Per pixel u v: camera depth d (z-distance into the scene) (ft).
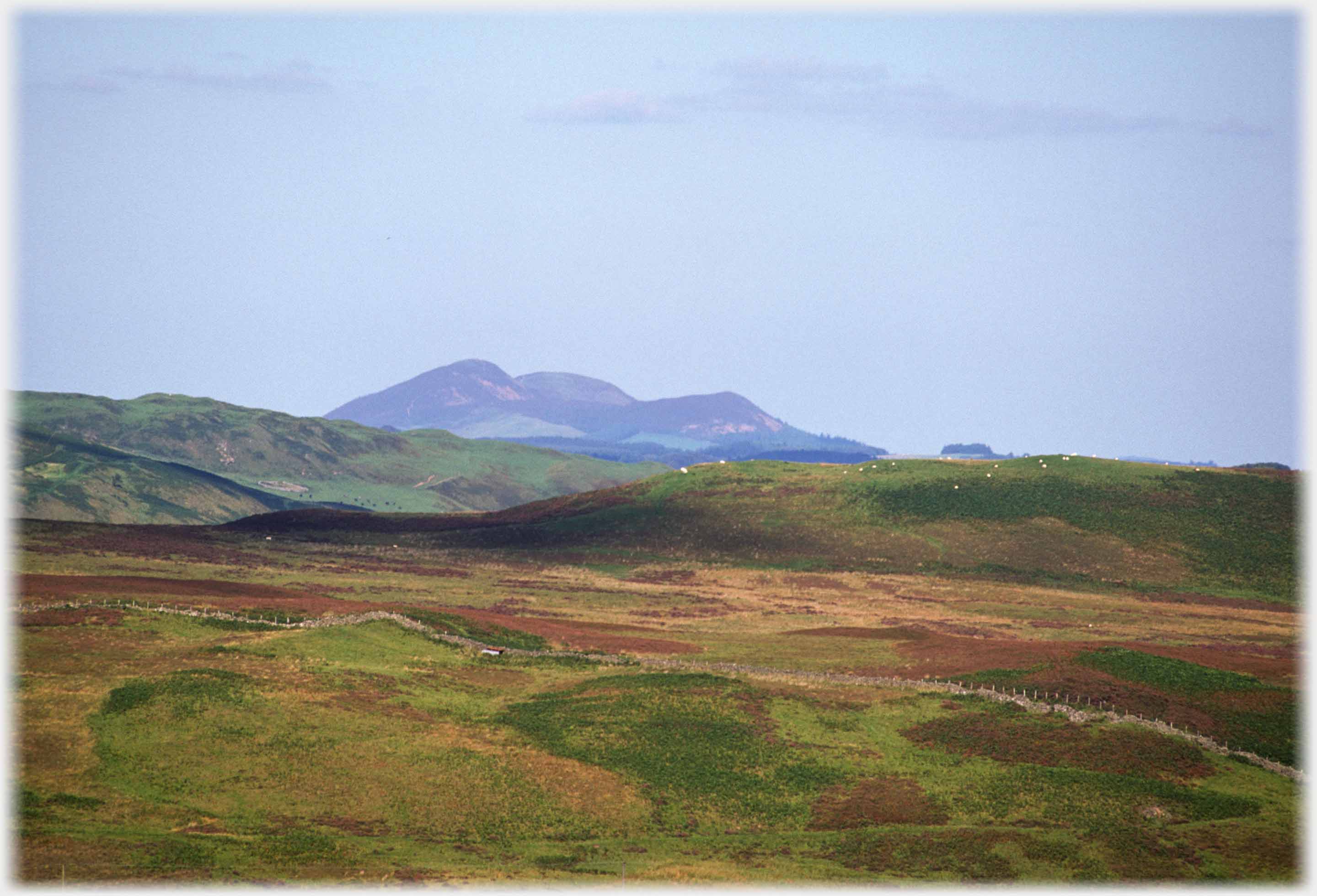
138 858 532.73
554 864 579.89
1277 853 613.11
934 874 592.19
